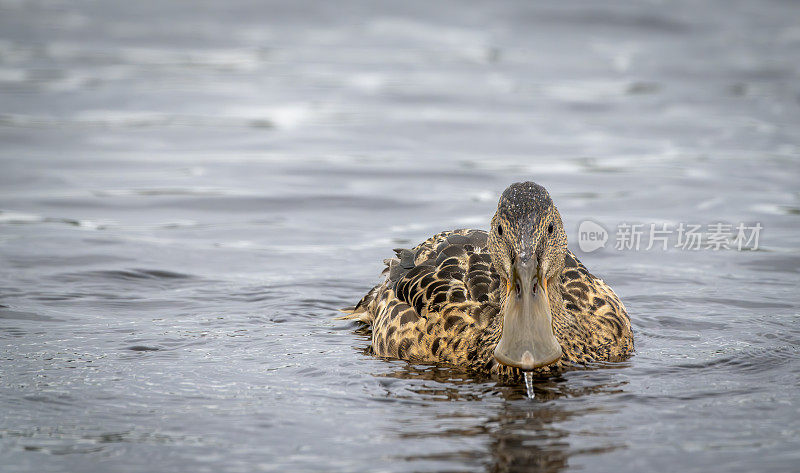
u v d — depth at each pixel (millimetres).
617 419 8945
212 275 14086
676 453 8141
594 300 11164
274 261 14734
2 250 14898
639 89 25641
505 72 27531
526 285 9438
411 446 8359
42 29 32625
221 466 8008
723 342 11195
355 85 26297
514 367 9586
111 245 15297
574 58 28906
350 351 11164
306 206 17484
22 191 18109
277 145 21312
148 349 11094
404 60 28891
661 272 14086
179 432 8727
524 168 19578
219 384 9977
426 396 9648
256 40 31375
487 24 33250
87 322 12078
